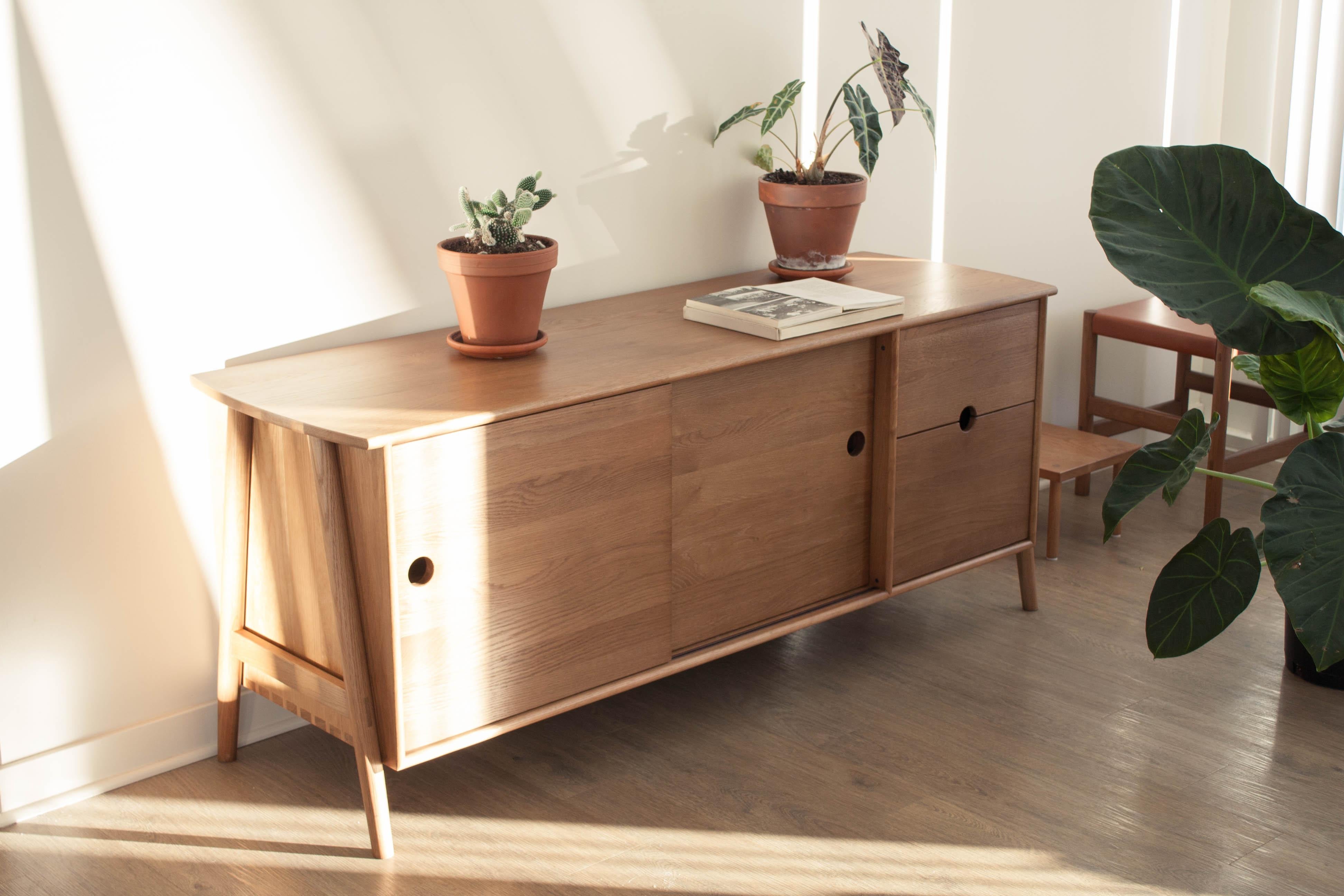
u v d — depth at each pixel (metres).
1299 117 3.09
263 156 1.82
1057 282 3.05
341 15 1.85
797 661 2.25
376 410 1.60
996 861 1.67
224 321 1.84
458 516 1.60
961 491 2.27
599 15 2.12
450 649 1.64
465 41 1.98
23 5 1.60
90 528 1.78
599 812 1.79
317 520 1.66
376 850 1.68
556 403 1.65
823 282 2.22
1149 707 2.07
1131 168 1.89
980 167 2.80
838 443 2.08
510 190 2.09
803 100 2.46
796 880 1.63
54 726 1.80
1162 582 1.90
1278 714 2.04
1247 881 1.62
